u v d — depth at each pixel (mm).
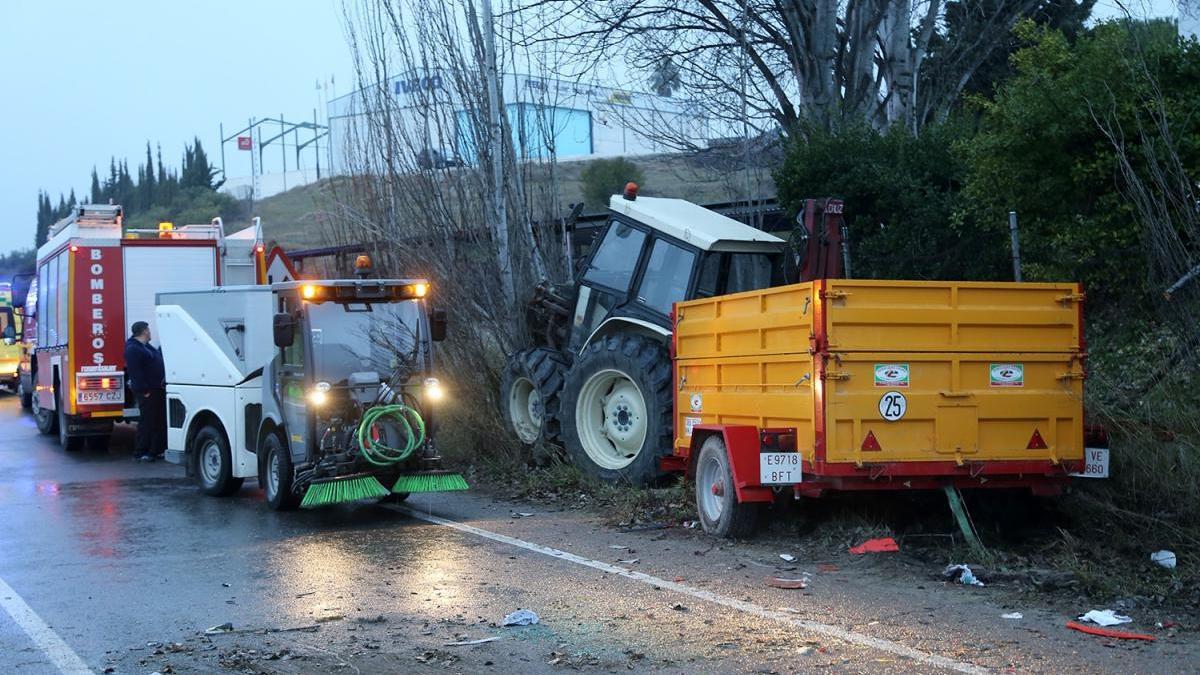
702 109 17328
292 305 10359
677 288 11055
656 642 6004
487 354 13977
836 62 17016
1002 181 10562
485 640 6102
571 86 16422
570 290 13305
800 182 13789
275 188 68188
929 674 5383
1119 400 9258
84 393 15539
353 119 17062
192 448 12055
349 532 9461
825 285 7750
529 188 15195
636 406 11016
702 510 9062
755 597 6949
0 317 23172
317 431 10016
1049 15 17625
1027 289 8203
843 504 9047
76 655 5930
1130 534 8086
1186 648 5773
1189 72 9750
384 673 5562
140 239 15938
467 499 11227
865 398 7832
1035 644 5863
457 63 15180
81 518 10352
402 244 15070
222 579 7707
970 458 8008
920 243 12688
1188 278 8773
